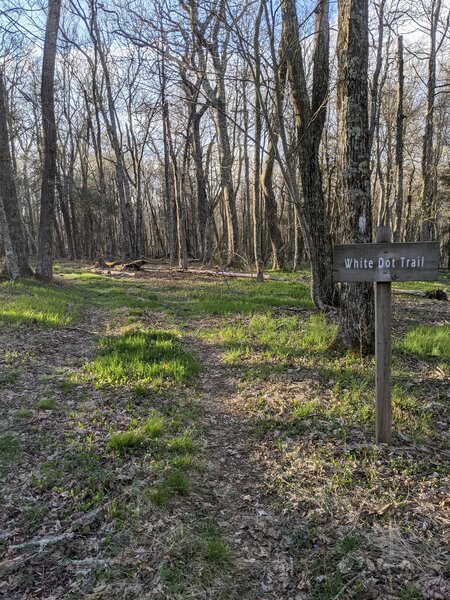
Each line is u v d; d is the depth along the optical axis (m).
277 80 7.53
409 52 18.58
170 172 35.97
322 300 10.22
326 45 9.64
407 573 2.72
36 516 3.20
